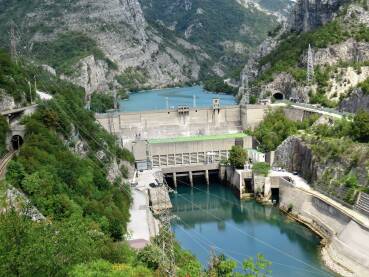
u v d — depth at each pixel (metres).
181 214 195.38
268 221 182.00
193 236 168.12
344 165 173.50
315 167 187.75
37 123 140.50
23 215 74.50
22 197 94.31
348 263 137.38
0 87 149.75
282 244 157.88
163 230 122.50
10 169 107.69
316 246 155.50
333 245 147.12
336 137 191.88
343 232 147.38
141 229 137.38
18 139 138.62
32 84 188.50
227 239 164.25
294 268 139.38
